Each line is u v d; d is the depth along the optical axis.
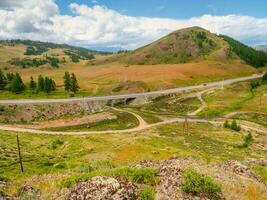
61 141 104.50
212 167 19.77
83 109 190.38
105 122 160.50
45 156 79.81
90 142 101.50
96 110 192.62
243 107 183.50
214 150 95.50
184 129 135.50
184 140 110.00
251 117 164.62
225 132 129.88
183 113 178.38
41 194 14.27
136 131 132.88
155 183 14.98
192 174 14.67
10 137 109.56
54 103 188.38
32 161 70.50
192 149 91.31
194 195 13.82
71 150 91.25
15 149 87.88
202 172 17.27
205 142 109.38
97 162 23.97
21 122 164.12
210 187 14.19
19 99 199.12
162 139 107.81
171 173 16.00
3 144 93.31
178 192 13.90
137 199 12.98
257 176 20.36
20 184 16.25
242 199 15.03
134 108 197.00
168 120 158.00
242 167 20.78
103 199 12.51
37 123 158.38
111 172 15.53
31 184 16.12
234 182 16.91
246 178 18.52
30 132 130.12
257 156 92.25
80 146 96.00
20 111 174.75
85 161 54.50
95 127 149.75
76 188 13.63
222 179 16.94
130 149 75.12
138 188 13.77
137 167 17.31
